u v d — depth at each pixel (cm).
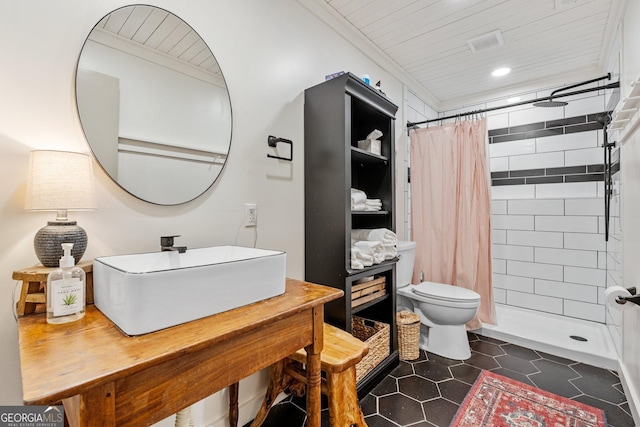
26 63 91
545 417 146
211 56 135
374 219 214
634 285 145
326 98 168
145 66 115
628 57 159
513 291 292
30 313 82
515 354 214
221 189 139
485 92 313
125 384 58
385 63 248
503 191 300
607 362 193
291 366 135
